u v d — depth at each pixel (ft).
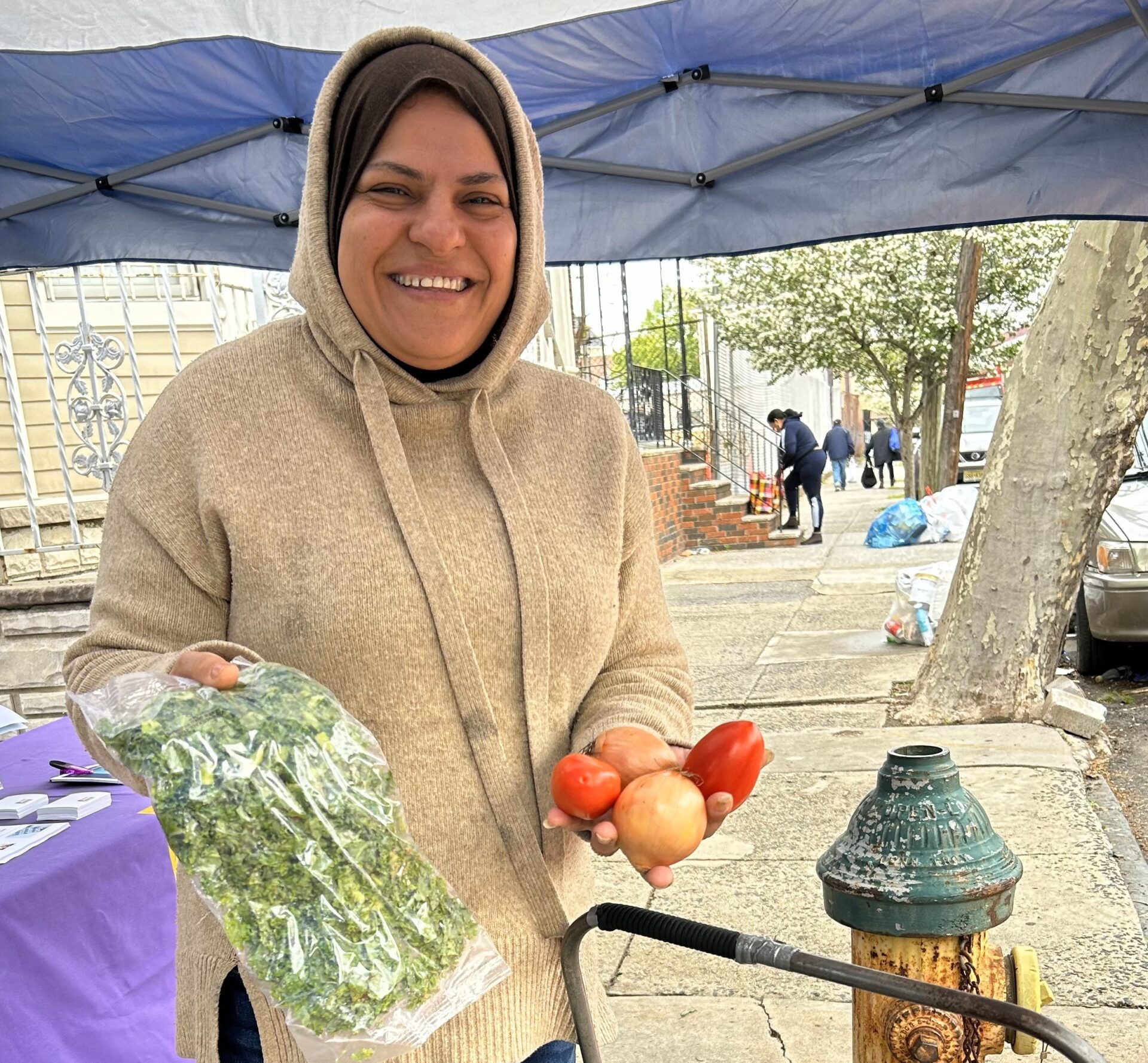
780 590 37.96
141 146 10.89
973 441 59.93
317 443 4.94
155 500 4.88
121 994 7.64
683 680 5.64
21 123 10.44
